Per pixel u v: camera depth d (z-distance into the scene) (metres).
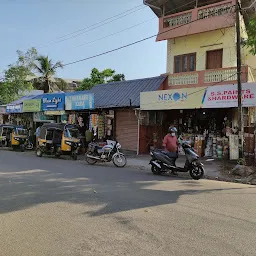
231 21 16.08
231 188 8.59
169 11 20.06
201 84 16.56
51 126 17.31
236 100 13.07
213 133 16.31
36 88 39.12
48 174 10.56
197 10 17.55
